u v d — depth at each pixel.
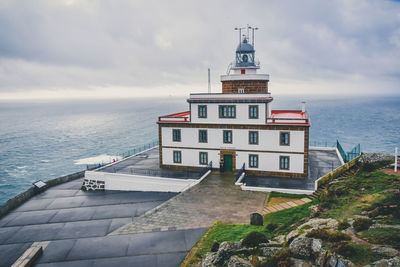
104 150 107.44
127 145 116.00
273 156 38.09
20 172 82.00
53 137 140.00
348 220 17.34
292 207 27.53
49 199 38.00
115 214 31.98
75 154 102.06
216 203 30.12
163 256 21.80
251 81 44.62
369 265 12.27
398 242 13.54
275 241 18.00
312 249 14.64
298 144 36.75
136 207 33.72
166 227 26.02
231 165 40.47
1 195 65.88
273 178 37.34
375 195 20.25
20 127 186.75
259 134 38.28
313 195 30.19
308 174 37.94
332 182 27.45
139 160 48.62
